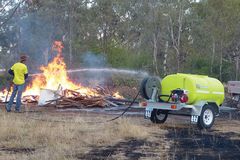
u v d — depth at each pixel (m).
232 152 11.42
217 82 16.88
